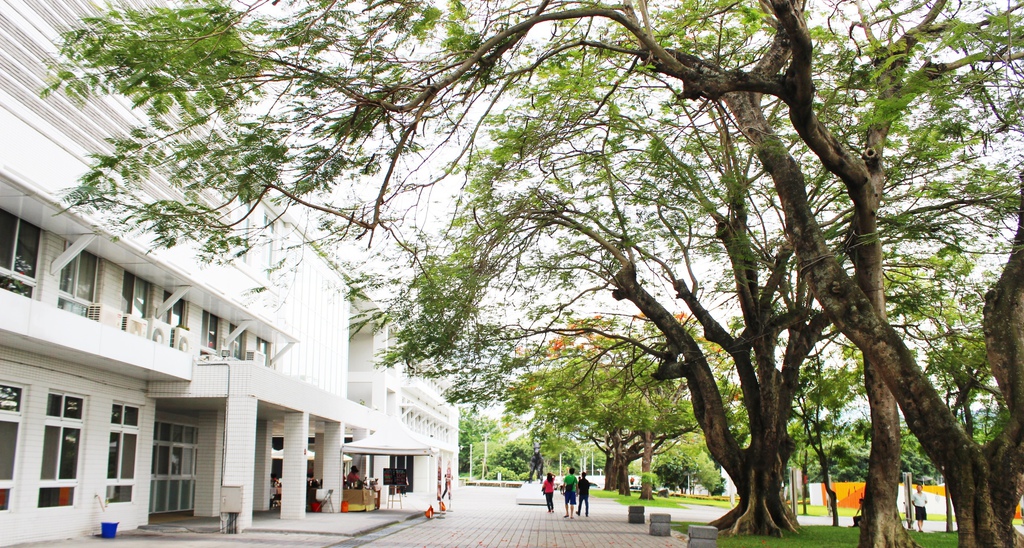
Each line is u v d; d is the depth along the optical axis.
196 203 9.88
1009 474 9.46
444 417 66.44
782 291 17.64
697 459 61.28
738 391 27.08
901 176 15.32
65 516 15.70
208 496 21.78
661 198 15.71
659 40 13.17
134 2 14.41
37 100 13.13
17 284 14.35
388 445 27.22
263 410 22.36
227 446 18.66
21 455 14.54
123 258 17.28
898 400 10.21
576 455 81.56
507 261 18.06
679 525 23.39
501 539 18.45
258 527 18.97
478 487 69.38
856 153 14.66
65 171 13.79
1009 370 10.03
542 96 13.30
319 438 28.39
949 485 9.79
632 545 17.22
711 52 15.38
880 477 13.59
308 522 21.22
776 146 12.27
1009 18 9.52
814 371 23.67
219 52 8.07
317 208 9.66
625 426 29.77
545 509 33.25
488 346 19.88
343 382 37.81
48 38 13.32
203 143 9.38
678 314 26.33
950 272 17.20
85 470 16.42
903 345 10.27
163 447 22.09
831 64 13.85
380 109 9.26
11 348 14.21
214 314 23.12
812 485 54.50
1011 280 10.47
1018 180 12.25
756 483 18.50
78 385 16.16
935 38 11.22
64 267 15.77
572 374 24.61
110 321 16.52
